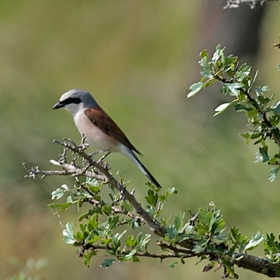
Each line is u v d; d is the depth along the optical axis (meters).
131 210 5.39
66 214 14.10
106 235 5.10
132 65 20.25
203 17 19.22
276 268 5.08
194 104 14.48
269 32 18.69
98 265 13.44
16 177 14.05
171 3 22.25
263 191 10.48
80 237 5.05
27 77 16.36
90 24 22.45
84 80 19.44
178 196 10.71
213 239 4.94
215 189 10.65
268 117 5.34
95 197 5.37
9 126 13.95
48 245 14.17
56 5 23.53
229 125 11.30
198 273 11.66
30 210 14.44
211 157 10.79
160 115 12.49
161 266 12.45
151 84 18.41
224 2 18.69
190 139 11.29
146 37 21.33
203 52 4.91
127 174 11.39
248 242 5.12
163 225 5.34
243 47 18.61
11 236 14.33
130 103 13.38
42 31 22.30
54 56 20.81
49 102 14.70
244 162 10.64
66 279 13.47
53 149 13.66
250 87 5.01
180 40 20.64
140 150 11.55
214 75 4.86
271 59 18.17
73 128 13.84
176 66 19.75
